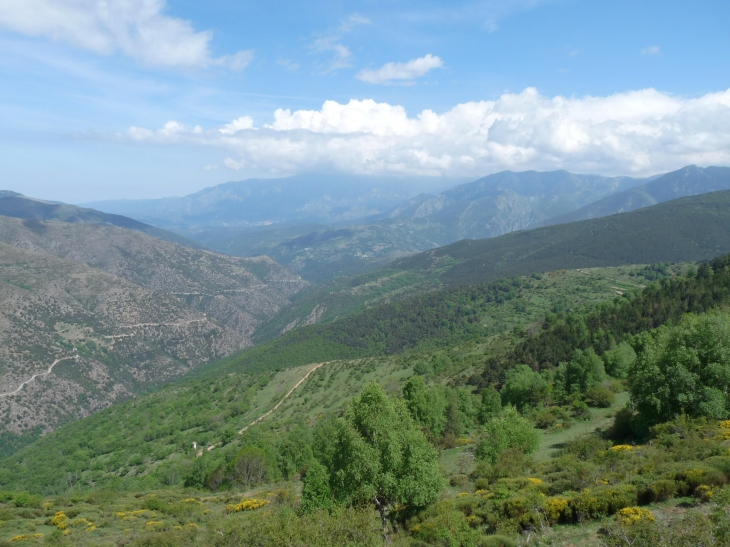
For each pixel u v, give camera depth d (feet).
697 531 45.83
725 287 265.54
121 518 128.16
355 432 83.56
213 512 136.77
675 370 107.96
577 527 61.16
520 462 107.14
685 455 76.59
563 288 645.51
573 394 188.03
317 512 68.23
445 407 174.70
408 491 81.46
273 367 622.13
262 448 214.07
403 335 646.33
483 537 63.46
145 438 391.86
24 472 356.59
